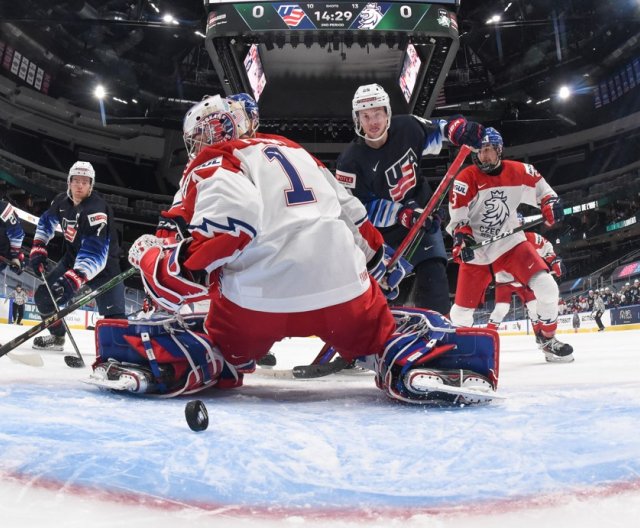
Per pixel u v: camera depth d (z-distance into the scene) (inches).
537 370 158.1
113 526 35.9
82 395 91.1
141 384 91.5
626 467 48.7
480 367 88.0
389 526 37.0
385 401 93.2
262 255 83.6
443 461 52.1
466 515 38.6
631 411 76.7
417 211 145.3
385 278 133.1
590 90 1261.1
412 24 487.8
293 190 86.5
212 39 500.1
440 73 559.2
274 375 133.9
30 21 941.8
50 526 35.4
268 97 715.4
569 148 1337.4
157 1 1094.4
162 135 1306.6
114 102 1253.1
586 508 39.3
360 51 618.8
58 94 1213.1
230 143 87.8
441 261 161.2
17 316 589.6
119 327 96.0
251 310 86.0
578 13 1092.5
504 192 199.6
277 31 485.7
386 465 50.8
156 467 48.4
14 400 82.8
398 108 689.6
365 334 90.8
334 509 39.9
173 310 88.1
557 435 61.7
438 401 86.2
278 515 38.7
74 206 201.3
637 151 1258.0
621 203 1256.2
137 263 89.6
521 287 229.8
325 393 105.3
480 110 1286.9
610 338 406.9
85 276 192.2
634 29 1109.1
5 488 41.8
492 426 67.7
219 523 37.0
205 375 95.8
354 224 98.1
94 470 46.9
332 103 722.2
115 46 1144.2
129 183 1374.3
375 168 148.6
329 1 484.4
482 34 1195.9
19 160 1184.2
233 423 68.8
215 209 78.7
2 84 1106.1
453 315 213.9
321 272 84.9
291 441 59.5
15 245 246.1
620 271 974.4
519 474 47.5
